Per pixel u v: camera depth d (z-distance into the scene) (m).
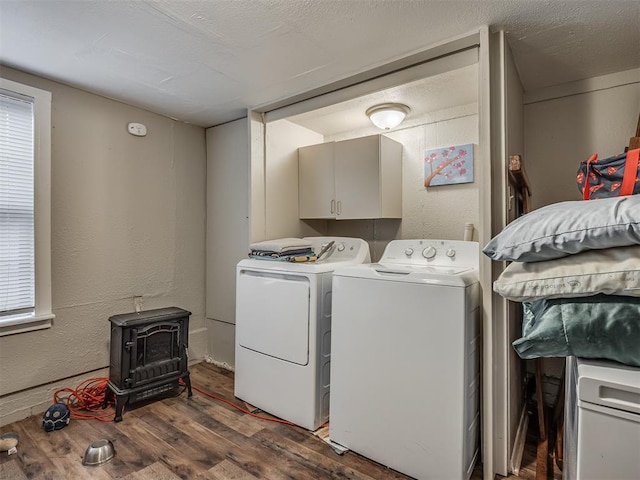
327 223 3.27
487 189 1.63
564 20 1.54
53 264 2.25
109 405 2.28
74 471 1.62
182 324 2.46
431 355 1.57
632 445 0.72
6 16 1.53
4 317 2.07
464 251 1.93
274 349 2.18
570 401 1.10
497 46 1.65
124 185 2.63
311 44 1.77
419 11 1.49
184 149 3.06
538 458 1.69
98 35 1.69
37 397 2.18
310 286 2.02
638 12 1.47
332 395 1.89
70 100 2.32
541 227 0.96
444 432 1.53
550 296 0.94
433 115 2.65
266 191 2.76
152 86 2.30
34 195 2.15
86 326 2.42
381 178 2.55
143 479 1.57
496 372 1.66
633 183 1.43
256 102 2.58
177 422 2.09
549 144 2.25
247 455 1.77
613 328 0.84
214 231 3.17
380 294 1.72
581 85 2.14
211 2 1.43
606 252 0.90
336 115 2.74
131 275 2.68
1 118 2.04
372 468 1.69
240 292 2.44
